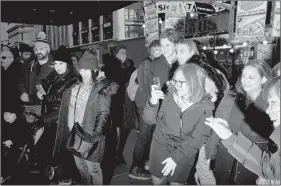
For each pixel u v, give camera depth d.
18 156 2.77
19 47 3.94
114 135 2.95
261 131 1.72
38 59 3.35
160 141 1.82
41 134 2.81
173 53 2.29
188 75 1.69
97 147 2.20
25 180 2.52
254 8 2.94
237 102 1.83
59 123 2.43
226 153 1.86
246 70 1.83
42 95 2.91
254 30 2.99
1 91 3.06
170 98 1.78
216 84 1.93
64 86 2.64
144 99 2.51
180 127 1.73
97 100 2.18
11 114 2.88
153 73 2.42
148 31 3.95
